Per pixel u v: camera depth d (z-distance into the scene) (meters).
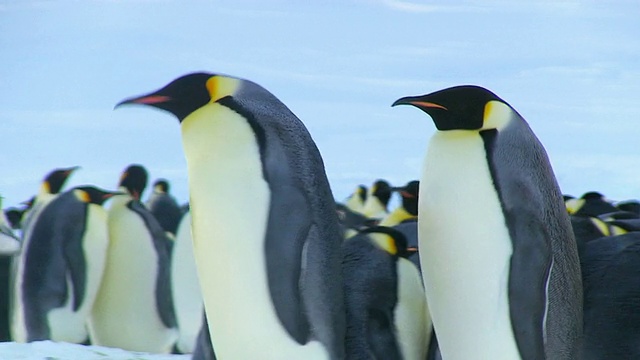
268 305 5.18
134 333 9.38
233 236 5.14
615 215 8.55
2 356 7.48
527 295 5.24
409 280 5.79
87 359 7.59
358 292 5.69
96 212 9.13
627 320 5.90
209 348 5.91
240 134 5.18
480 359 5.39
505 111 5.48
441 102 5.39
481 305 5.31
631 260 6.08
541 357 5.29
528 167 5.38
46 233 8.91
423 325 5.82
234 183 5.13
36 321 8.86
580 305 5.46
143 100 5.30
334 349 5.27
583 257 6.28
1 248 10.84
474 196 5.27
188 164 5.31
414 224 7.30
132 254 9.33
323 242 5.27
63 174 11.22
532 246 5.25
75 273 8.85
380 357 5.59
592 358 5.97
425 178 5.45
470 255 5.28
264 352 5.25
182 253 9.44
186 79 5.31
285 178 5.20
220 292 5.25
